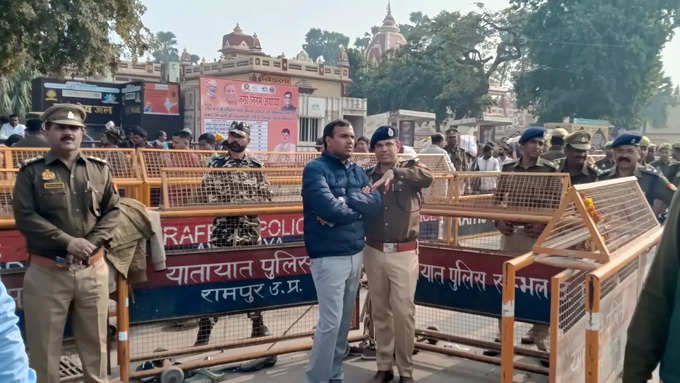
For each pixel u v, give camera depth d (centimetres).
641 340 220
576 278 341
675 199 216
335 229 406
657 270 217
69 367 401
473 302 481
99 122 2469
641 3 3572
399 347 440
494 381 464
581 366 353
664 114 5509
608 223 353
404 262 432
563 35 3581
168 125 2506
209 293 453
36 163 349
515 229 478
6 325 155
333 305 408
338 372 444
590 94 3581
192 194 470
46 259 346
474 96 4309
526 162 543
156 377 445
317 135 2995
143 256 405
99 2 1216
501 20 4206
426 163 844
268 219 536
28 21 1105
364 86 4700
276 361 498
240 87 2550
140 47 1340
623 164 557
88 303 357
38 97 2320
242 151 581
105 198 372
